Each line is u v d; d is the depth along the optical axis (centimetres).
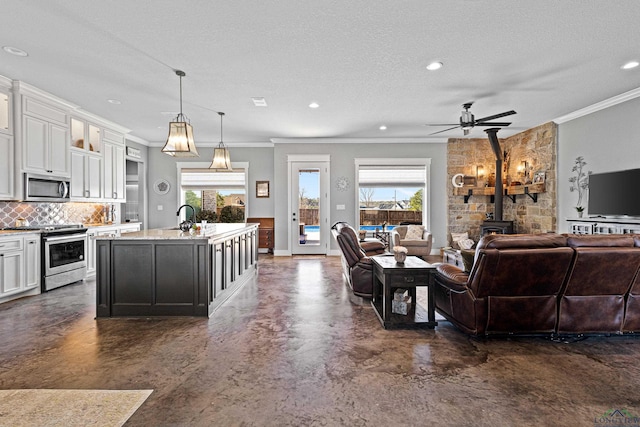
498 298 254
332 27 265
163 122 568
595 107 473
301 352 243
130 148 694
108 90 409
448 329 289
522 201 657
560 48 301
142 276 320
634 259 238
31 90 402
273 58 321
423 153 723
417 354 239
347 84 392
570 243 243
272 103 464
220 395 186
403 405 177
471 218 726
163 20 253
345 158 728
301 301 377
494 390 191
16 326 295
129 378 205
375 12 244
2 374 209
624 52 309
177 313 320
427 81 383
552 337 265
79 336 272
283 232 736
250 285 456
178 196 783
